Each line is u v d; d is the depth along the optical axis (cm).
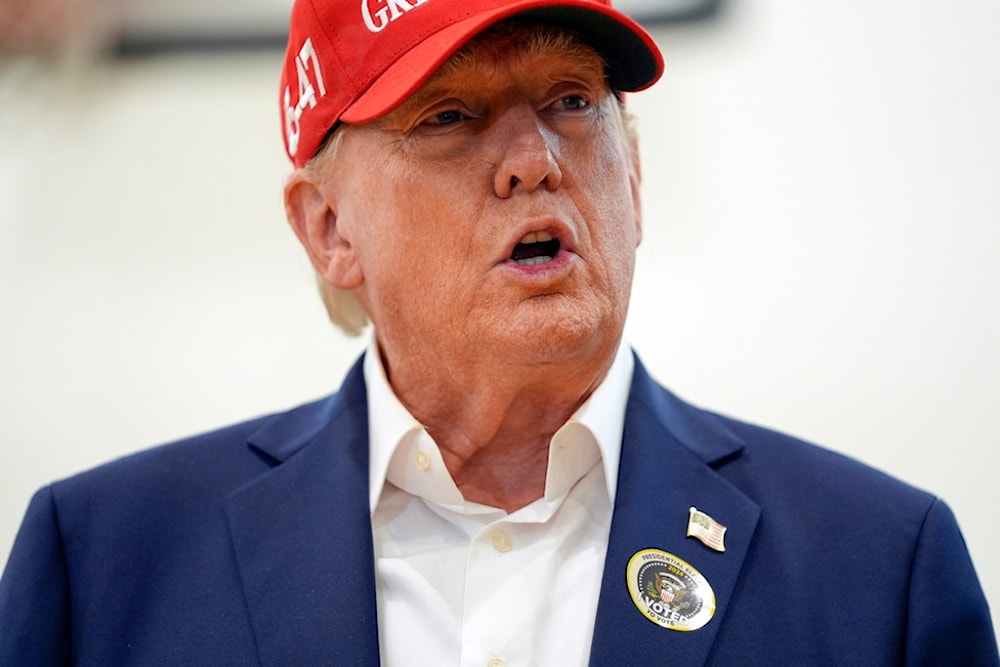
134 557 373
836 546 355
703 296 629
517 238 345
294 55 391
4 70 696
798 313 617
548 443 383
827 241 619
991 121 602
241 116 695
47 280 700
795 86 629
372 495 379
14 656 356
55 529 380
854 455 596
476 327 351
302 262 683
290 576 358
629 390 394
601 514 375
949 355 595
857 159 618
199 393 681
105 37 695
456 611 358
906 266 607
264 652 344
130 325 690
